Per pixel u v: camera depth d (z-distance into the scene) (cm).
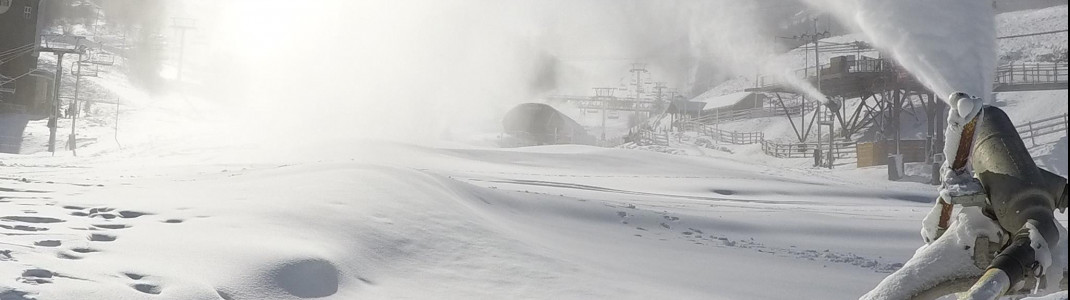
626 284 888
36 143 5962
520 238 1114
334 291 724
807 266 1201
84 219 894
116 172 2025
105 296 549
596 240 1348
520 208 1628
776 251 1389
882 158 6012
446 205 1220
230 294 636
